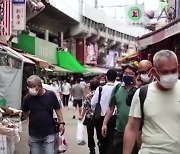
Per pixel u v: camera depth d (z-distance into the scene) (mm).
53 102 7199
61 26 41625
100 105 8570
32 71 20688
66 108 28234
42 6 24969
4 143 7730
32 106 7133
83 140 10547
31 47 26578
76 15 43000
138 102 4270
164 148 4062
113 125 7406
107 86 8633
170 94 4145
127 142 4398
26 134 14352
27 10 24422
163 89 4172
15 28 19656
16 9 19656
